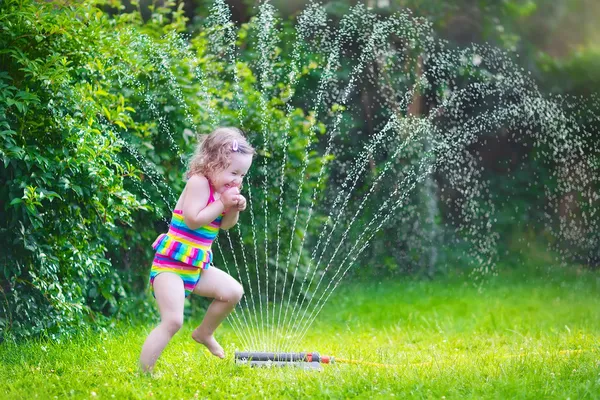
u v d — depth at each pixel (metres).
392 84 10.34
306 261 7.89
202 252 4.43
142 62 6.50
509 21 12.09
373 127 10.46
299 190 7.80
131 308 6.59
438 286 9.96
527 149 12.26
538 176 12.23
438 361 5.01
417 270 10.45
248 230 7.57
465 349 6.00
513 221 12.13
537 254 11.95
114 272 6.44
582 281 10.65
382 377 4.27
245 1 10.69
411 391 3.98
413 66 10.43
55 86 5.36
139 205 5.97
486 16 11.55
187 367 4.62
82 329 5.71
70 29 5.44
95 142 5.61
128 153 6.71
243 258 7.46
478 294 9.52
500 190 12.20
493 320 7.33
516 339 6.36
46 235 5.51
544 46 13.62
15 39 5.33
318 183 7.98
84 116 5.62
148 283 6.79
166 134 6.95
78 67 5.61
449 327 7.24
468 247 11.56
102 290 6.21
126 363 4.72
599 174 12.07
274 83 8.84
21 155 5.14
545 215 12.25
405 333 6.86
